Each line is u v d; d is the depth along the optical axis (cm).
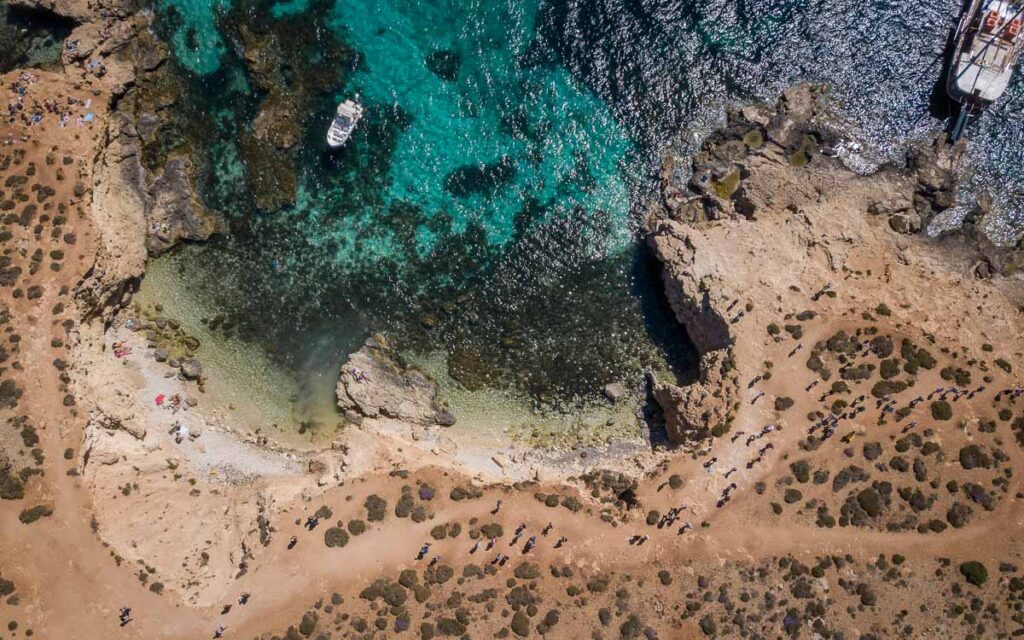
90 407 5219
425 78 5991
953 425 5431
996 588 5119
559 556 5325
